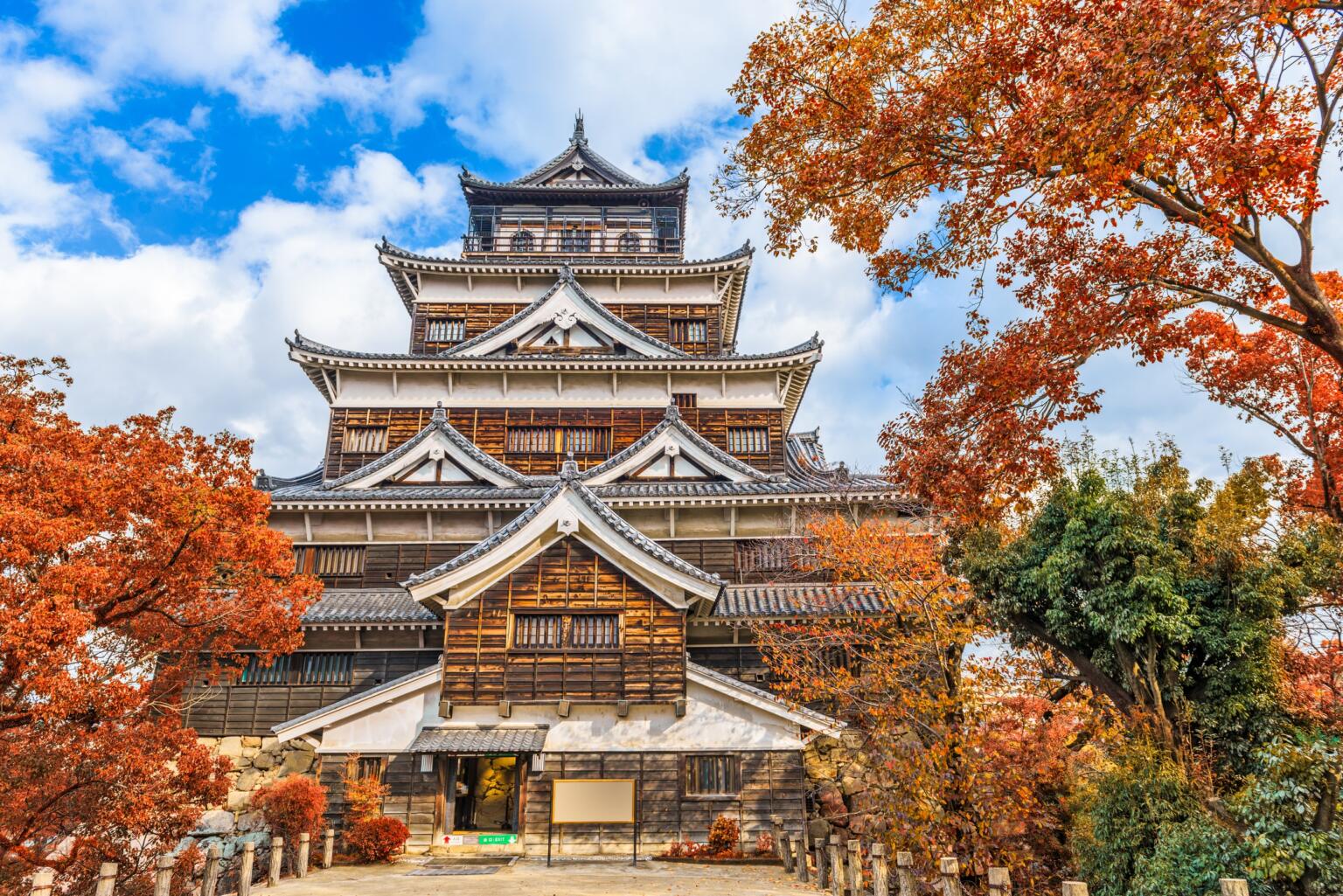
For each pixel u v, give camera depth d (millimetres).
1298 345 17516
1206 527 14297
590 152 46438
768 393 34281
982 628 17281
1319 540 14180
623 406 34000
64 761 13312
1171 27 8633
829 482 30016
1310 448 18141
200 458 15469
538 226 44062
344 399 33438
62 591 12242
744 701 21188
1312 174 10367
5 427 13953
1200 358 18297
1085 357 12367
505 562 21719
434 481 30562
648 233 44031
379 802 20391
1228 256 12180
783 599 25266
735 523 28906
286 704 24609
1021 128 10508
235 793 23109
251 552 15383
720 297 38469
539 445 33531
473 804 22656
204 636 16609
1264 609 13430
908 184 12992
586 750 20734
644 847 20234
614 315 36812
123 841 14320
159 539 14234
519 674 21031
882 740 16141
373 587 28344
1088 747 18094
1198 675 14133
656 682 21047
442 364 33250
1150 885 11258
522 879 16297
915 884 13078
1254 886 9945
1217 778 13188
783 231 14242
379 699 21125
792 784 20719
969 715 15758
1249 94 9992
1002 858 14375
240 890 13438
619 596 21594
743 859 18953
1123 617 13953
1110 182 10094
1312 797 9766
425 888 14852
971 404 13242
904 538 23812
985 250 13164
